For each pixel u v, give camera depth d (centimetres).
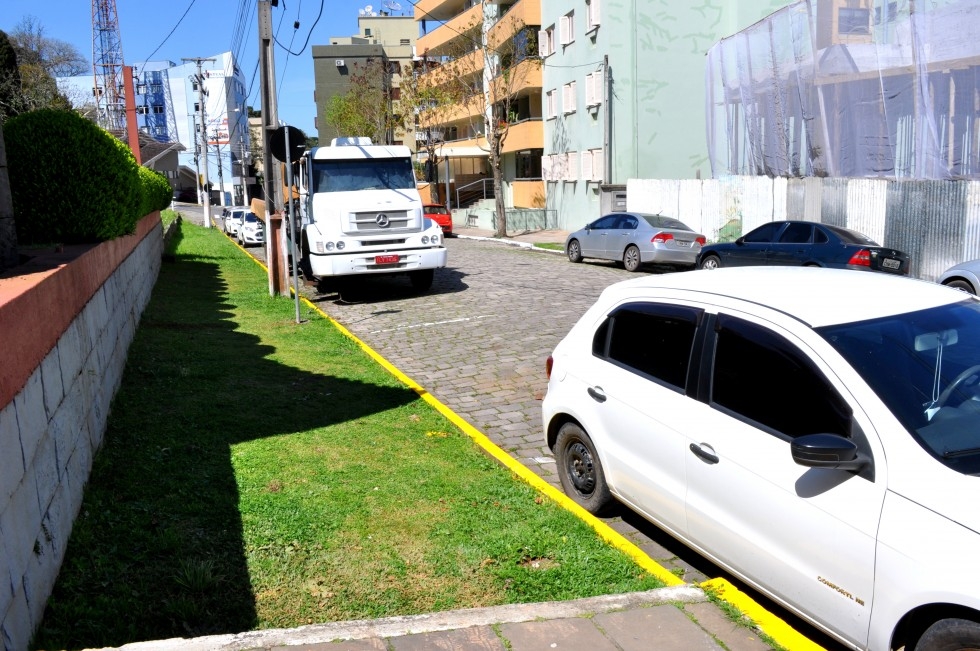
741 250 1560
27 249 624
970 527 276
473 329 1194
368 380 857
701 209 2353
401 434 666
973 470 300
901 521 296
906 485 302
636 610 359
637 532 502
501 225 3409
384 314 1380
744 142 2211
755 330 390
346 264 1486
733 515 376
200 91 4684
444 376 932
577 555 441
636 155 2936
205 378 830
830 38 1755
